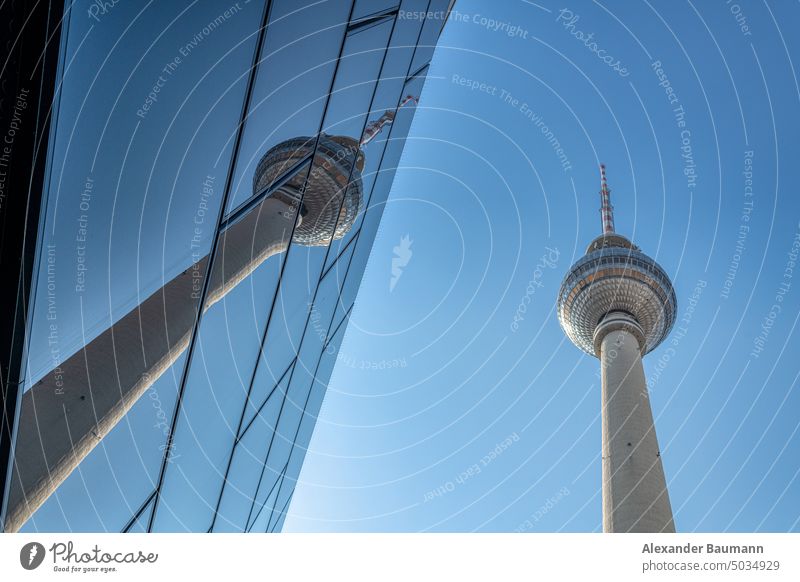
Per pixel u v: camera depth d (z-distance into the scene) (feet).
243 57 38.29
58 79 22.36
